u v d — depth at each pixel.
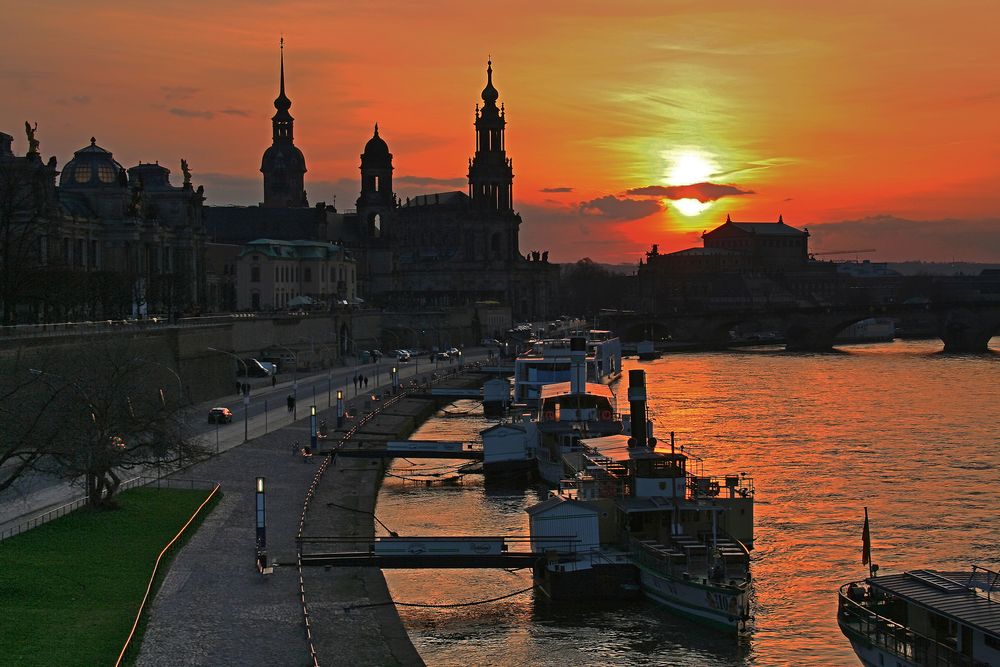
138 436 118.50
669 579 91.56
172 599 86.19
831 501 130.88
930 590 75.88
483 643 86.38
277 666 74.56
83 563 90.81
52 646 72.25
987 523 120.44
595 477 106.62
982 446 171.00
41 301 185.75
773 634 88.19
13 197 182.00
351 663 76.31
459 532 116.62
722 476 136.38
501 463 148.00
